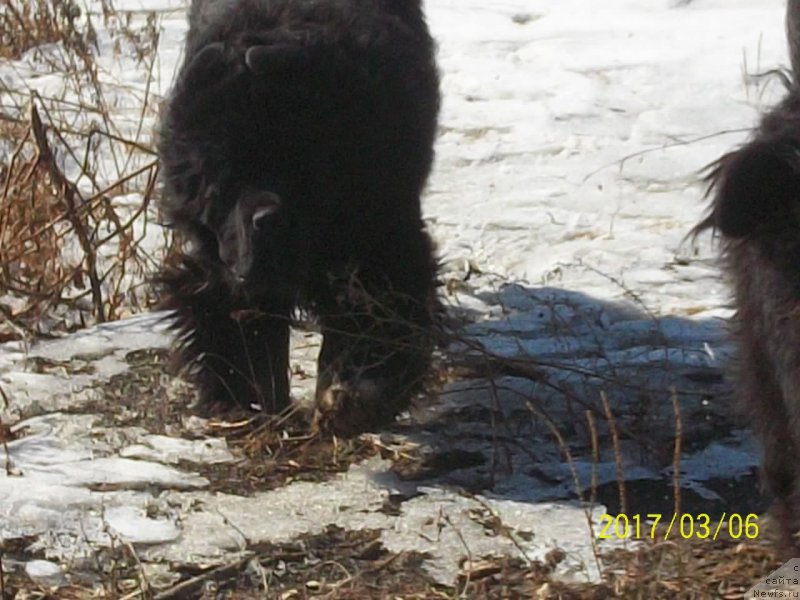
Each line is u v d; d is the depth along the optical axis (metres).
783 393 2.98
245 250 3.37
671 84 5.33
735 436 3.53
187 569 3.12
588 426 3.54
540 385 3.71
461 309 4.06
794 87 3.05
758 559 3.12
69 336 3.99
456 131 5.08
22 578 3.09
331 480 3.40
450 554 3.15
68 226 4.46
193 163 3.43
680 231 4.45
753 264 3.03
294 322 3.61
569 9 6.19
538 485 3.38
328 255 3.51
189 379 3.65
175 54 5.74
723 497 3.34
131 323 4.04
